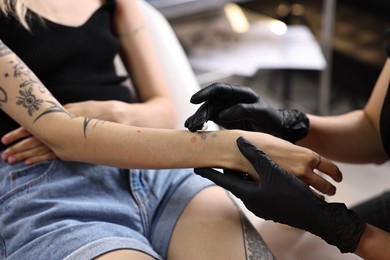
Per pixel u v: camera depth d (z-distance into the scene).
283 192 0.71
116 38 1.09
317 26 2.04
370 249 0.72
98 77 1.02
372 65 2.00
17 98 0.86
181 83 1.24
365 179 1.82
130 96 1.06
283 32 1.90
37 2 0.94
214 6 1.72
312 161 0.77
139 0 1.35
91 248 0.74
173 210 0.88
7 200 0.84
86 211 0.83
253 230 0.84
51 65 0.94
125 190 0.91
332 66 2.15
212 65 1.72
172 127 1.05
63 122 0.84
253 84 2.42
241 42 1.85
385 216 0.99
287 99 2.29
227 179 0.77
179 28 1.95
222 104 0.83
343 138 0.99
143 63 1.10
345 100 2.19
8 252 0.81
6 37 0.91
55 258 0.75
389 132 0.94
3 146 0.93
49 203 0.83
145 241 0.84
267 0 2.08
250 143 0.76
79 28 0.98
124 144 0.82
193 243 0.83
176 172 0.96
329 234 0.72
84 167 0.89
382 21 1.99
